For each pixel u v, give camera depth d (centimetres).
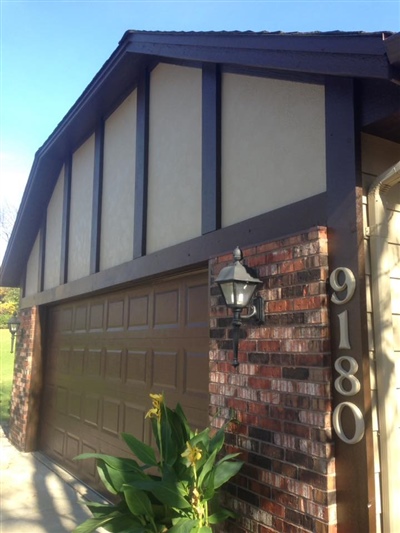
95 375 612
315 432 263
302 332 279
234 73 377
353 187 265
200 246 390
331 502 251
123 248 531
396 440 253
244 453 313
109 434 559
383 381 253
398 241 286
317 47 265
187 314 436
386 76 231
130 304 543
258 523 295
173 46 411
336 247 271
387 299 262
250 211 346
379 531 242
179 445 323
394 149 289
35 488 605
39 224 838
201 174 406
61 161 747
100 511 331
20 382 848
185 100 443
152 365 484
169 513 310
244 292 300
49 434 759
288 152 319
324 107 294
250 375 315
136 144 520
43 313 821
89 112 609
